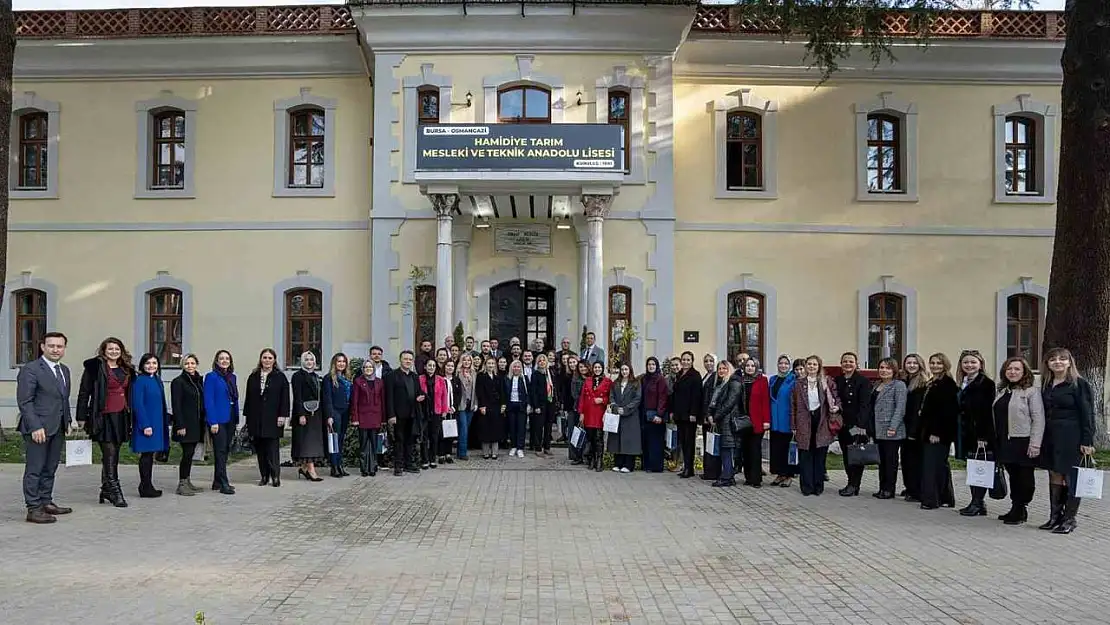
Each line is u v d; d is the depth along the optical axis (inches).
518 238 845.2
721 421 527.2
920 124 876.0
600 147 714.2
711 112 869.8
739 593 286.8
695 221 862.5
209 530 377.7
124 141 875.4
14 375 867.4
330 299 860.6
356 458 588.7
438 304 740.0
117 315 869.8
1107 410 797.2
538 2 792.9
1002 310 872.3
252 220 867.4
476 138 714.2
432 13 800.9
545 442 658.2
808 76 872.3
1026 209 878.4
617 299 827.4
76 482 517.0
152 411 455.8
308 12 855.7
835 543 365.4
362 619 254.2
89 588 283.7
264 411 497.4
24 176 892.0
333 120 870.4
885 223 871.7
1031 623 257.1
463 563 322.7
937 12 770.2
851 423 494.6
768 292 861.2
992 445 434.9
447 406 594.2
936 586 297.4
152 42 855.7
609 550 347.9
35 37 853.8
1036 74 875.4
